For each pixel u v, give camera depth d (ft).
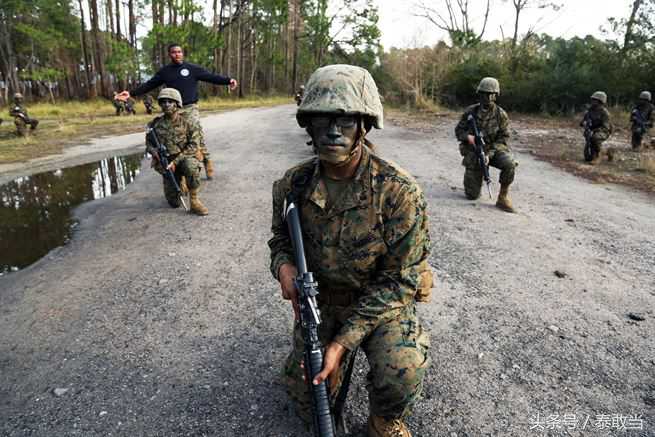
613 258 14.96
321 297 6.58
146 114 76.74
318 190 5.95
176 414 8.00
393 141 40.73
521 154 34.83
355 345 5.87
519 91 69.36
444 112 72.02
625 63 63.93
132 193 23.70
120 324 11.05
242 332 10.57
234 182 25.52
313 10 189.16
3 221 19.60
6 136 45.42
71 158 33.94
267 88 205.26
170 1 118.93
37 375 9.21
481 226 17.84
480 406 8.18
